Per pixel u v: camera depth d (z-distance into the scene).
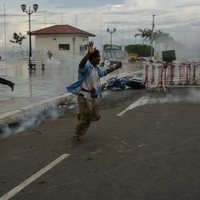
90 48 7.93
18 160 6.93
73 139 8.16
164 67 20.53
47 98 14.25
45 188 5.54
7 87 17.92
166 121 10.48
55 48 60.84
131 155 7.14
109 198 5.15
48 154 7.29
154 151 7.41
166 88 18.62
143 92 17.97
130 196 5.21
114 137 8.59
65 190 5.46
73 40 60.09
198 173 6.13
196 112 11.97
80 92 7.99
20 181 5.83
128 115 11.50
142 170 6.28
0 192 5.41
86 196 5.23
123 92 18.02
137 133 8.98
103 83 19.78
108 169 6.34
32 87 18.19
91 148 7.67
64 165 6.58
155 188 5.50
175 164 6.59
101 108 13.04
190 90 18.69
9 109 11.73
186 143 8.05
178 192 5.35
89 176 6.01
